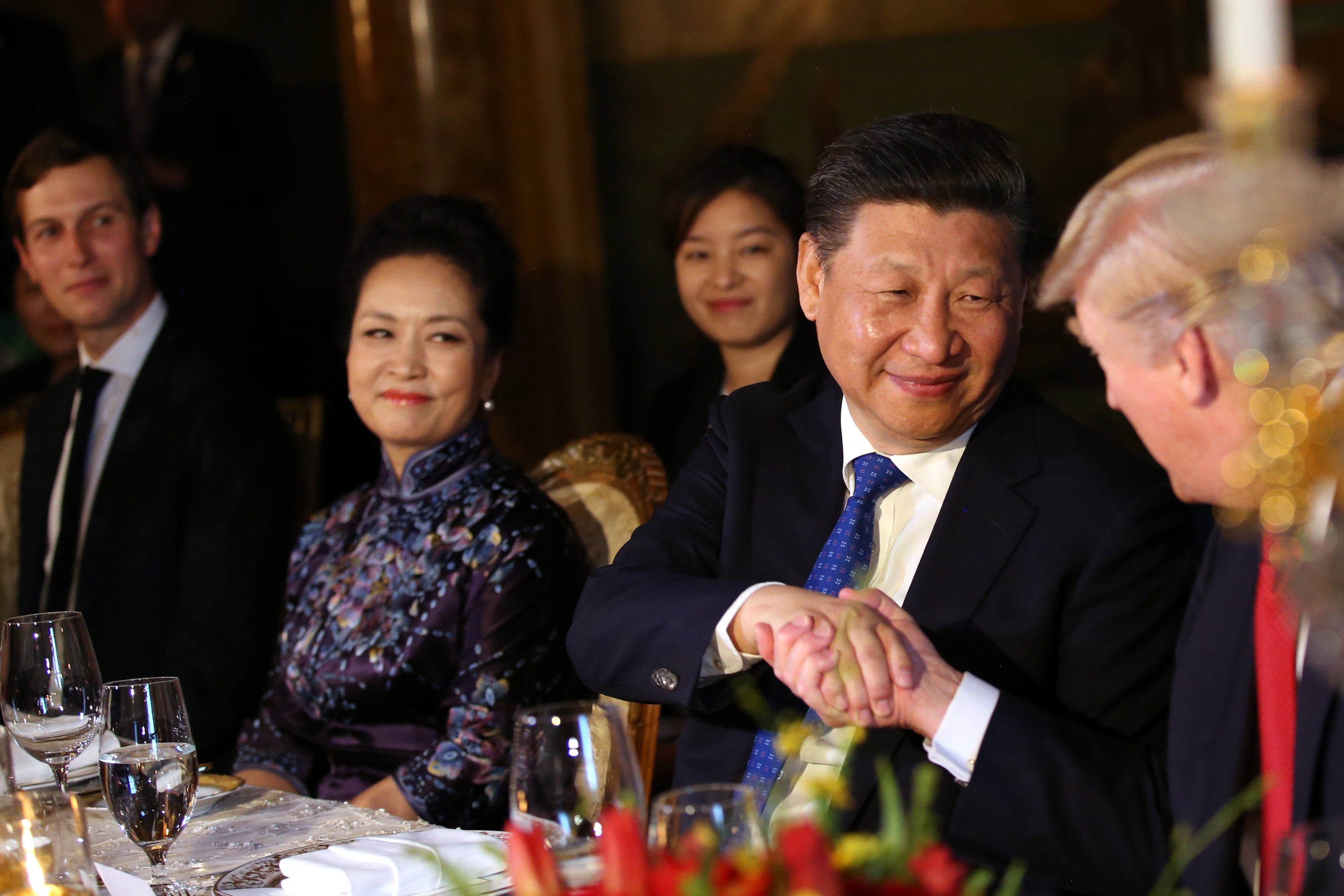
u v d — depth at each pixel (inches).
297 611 119.5
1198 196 49.4
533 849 41.2
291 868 66.7
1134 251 55.3
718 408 96.0
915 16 202.2
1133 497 79.0
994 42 199.0
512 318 124.6
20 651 82.1
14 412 184.4
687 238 163.6
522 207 217.6
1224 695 64.8
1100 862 67.7
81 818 53.6
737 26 210.8
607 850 39.0
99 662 141.3
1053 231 81.4
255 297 240.5
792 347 160.1
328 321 242.4
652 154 217.0
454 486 117.6
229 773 133.2
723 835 44.3
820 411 91.4
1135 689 77.0
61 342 227.3
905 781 76.8
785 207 161.0
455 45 213.5
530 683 110.6
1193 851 53.7
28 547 156.6
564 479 128.2
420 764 108.0
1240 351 51.8
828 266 82.0
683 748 86.6
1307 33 184.7
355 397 120.4
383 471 122.6
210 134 235.6
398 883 65.7
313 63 240.1
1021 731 69.4
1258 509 55.2
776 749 80.5
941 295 78.0
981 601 79.7
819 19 207.0
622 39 215.8
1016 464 81.9
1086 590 77.5
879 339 79.2
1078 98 195.6
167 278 231.8
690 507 93.1
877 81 205.6
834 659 70.4
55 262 152.1
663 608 81.6
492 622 110.7
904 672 70.1
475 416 121.6
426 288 118.0
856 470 86.7
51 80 240.7
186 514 145.0
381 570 116.1
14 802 52.5
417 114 214.4
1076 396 184.1
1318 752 58.4
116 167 154.9
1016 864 68.6
